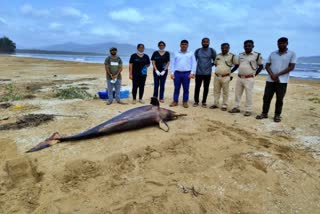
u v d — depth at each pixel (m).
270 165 4.88
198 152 5.32
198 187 4.20
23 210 3.60
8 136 5.75
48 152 5.04
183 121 7.08
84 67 25.48
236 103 8.24
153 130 6.33
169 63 9.30
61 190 4.00
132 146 5.36
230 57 8.18
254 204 3.89
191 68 8.55
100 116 7.25
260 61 7.62
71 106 8.34
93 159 4.78
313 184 4.39
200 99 10.50
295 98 11.04
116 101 9.29
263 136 6.28
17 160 4.70
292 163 5.00
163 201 3.81
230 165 4.85
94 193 3.97
